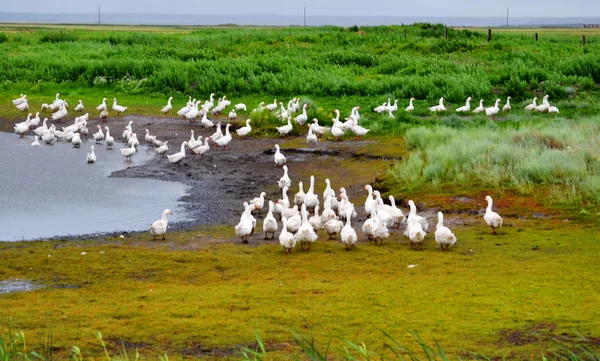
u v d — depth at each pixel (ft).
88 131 115.03
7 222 65.87
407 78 143.43
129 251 54.60
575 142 82.99
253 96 140.67
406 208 68.59
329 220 58.29
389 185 76.43
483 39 204.85
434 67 154.40
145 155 100.07
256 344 35.88
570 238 55.77
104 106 126.00
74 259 52.34
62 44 196.34
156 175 87.30
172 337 36.88
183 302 42.45
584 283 44.16
